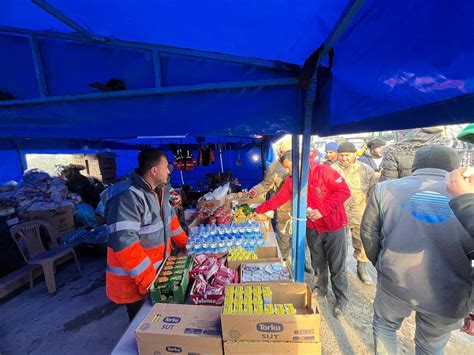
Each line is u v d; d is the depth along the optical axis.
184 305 1.19
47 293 2.93
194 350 0.99
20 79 1.58
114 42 1.41
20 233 3.01
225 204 3.15
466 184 0.91
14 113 1.59
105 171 5.77
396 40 0.68
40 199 3.78
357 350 1.97
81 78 1.54
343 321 2.28
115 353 1.05
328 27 0.99
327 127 1.40
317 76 1.46
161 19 1.10
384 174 2.82
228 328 0.97
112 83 1.51
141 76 1.52
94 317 2.51
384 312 1.46
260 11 0.95
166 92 1.48
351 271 3.19
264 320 0.97
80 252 4.02
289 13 0.95
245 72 1.48
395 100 0.70
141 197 1.49
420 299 1.23
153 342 1.00
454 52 0.51
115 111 1.56
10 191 4.03
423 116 0.66
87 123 1.58
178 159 6.77
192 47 1.38
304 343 0.96
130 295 1.60
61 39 1.47
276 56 1.37
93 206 4.53
